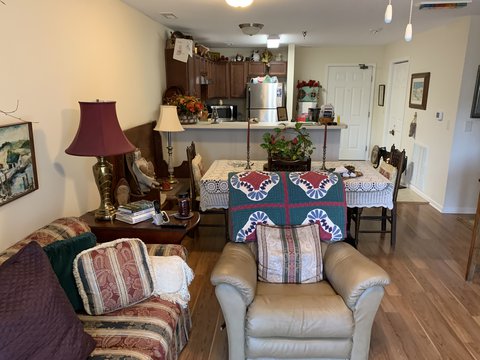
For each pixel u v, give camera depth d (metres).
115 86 3.24
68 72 2.46
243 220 2.31
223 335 2.29
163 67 4.70
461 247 3.57
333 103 7.32
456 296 2.72
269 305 1.85
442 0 3.25
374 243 3.64
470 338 2.26
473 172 4.44
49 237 1.89
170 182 4.06
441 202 4.63
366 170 3.50
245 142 4.67
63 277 1.72
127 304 1.82
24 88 2.01
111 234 2.38
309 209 2.34
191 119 4.59
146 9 3.65
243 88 6.97
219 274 1.84
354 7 3.48
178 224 2.37
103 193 2.47
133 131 3.58
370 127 7.39
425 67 5.14
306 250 2.20
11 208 1.92
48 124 2.24
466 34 4.07
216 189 3.13
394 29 4.88
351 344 1.87
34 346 1.30
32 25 2.06
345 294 1.87
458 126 4.33
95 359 1.48
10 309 1.29
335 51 7.06
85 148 2.13
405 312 2.52
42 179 2.19
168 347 1.69
